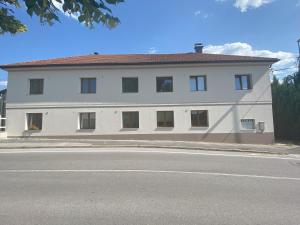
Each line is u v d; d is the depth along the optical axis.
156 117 23.33
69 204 5.93
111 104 23.33
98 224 4.86
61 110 23.25
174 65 23.53
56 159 11.70
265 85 23.59
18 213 5.35
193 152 14.67
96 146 16.48
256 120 23.44
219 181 8.29
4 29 2.88
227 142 23.22
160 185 7.66
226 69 23.72
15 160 11.46
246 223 5.00
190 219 5.15
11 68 23.30
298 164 11.77
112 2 2.74
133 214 5.37
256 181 8.41
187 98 23.45
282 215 5.44
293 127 25.62
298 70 29.67
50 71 23.56
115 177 8.55
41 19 2.74
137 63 23.12
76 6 2.73
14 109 23.28
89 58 25.53
